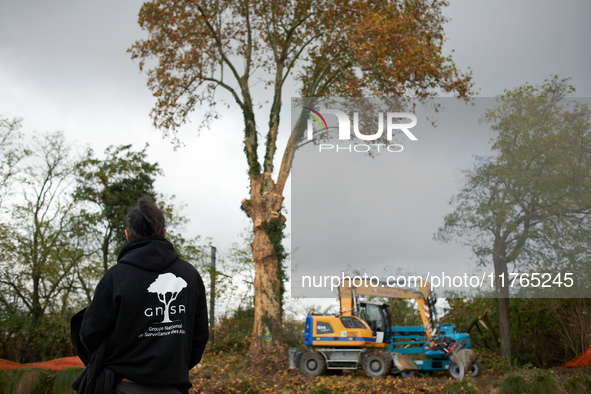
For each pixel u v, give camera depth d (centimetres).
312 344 1830
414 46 1977
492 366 1859
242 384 1212
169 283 284
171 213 3122
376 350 1852
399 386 1252
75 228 3056
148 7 2262
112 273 277
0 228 2856
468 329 2552
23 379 690
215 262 2891
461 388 770
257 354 2034
